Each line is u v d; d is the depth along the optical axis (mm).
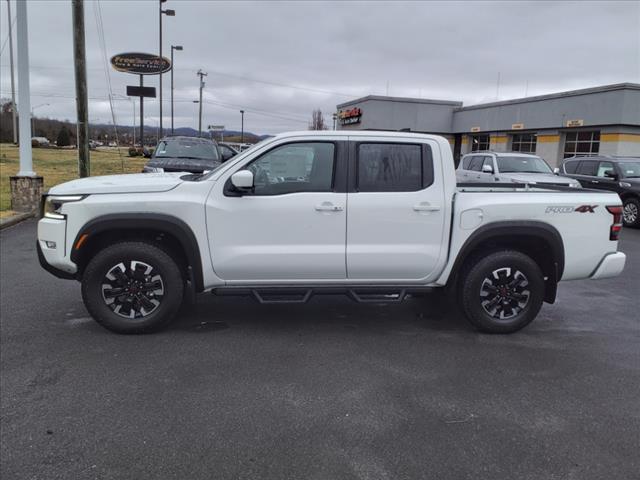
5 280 6828
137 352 4539
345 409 3600
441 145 4996
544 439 3264
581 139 26859
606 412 3627
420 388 3945
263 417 3471
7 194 15039
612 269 5230
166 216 4719
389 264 4965
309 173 4902
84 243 4734
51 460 2955
